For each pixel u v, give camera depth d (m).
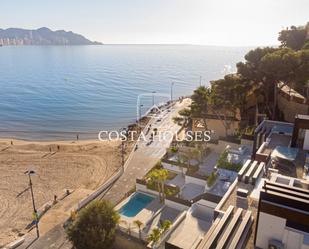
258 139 30.16
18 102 102.44
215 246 13.26
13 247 26.95
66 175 43.34
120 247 26.16
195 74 194.50
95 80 159.25
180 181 34.47
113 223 25.48
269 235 13.22
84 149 54.94
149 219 27.80
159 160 42.66
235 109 43.03
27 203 35.53
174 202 29.45
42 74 184.12
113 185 37.62
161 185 32.44
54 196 36.34
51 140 64.44
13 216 32.81
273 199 13.03
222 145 39.28
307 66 34.84
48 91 124.44
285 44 55.44
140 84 149.25
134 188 35.09
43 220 31.33
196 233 22.28
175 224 23.19
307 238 12.35
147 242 25.00
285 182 16.55
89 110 92.88
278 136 29.25
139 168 42.53
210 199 24.88
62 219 31.33
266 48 40.59
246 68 39.88
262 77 39.44
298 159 22.64
